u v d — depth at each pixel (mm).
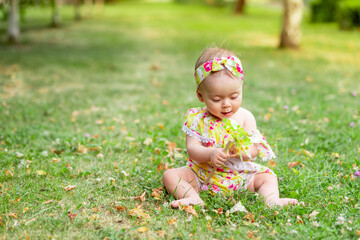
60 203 3045
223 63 2852
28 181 3436
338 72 9422
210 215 2842
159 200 3098
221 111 2922
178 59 11195
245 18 26047
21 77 8406
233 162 3092
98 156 4109
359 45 14250
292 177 3459
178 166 3752
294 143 4406
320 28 19500
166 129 5004
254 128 3164
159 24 21656
